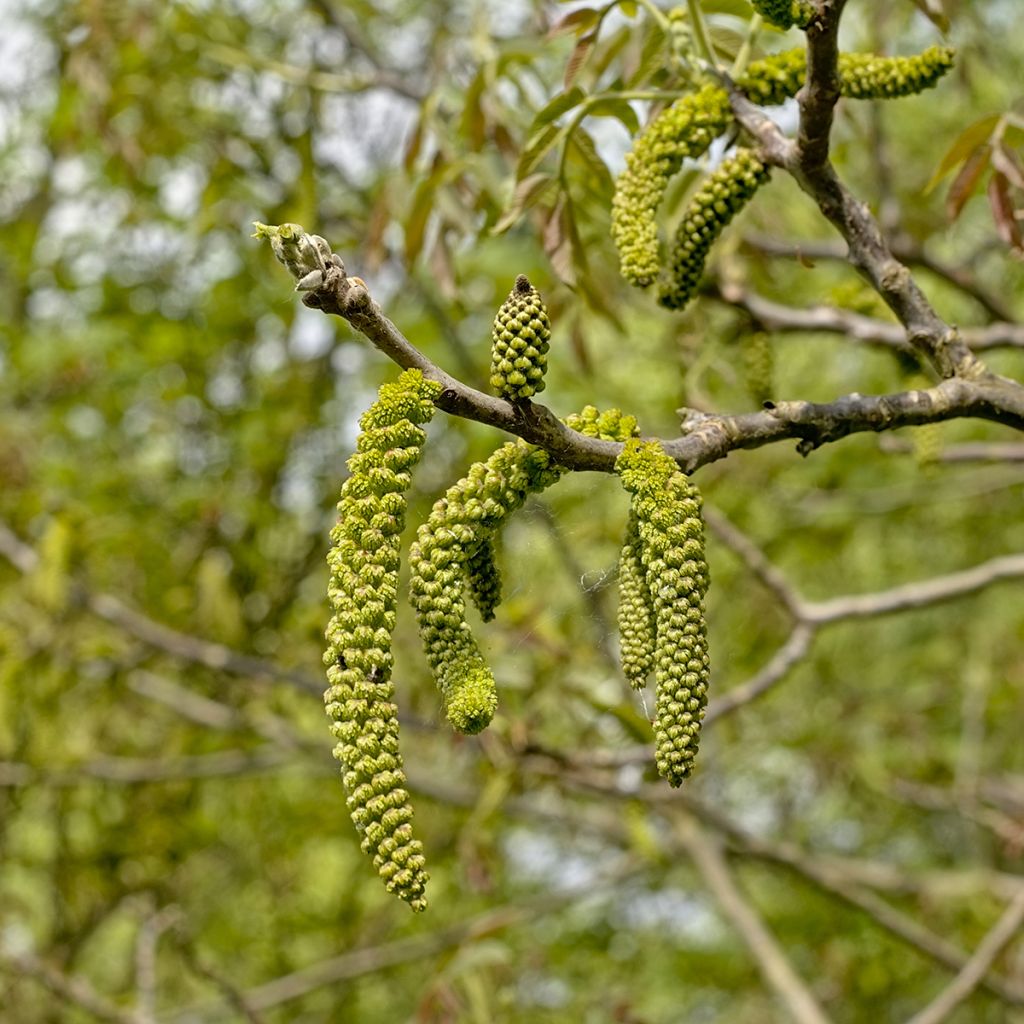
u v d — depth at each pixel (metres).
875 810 7.70
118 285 6.24
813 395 7.88
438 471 5.34
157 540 5.85
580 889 5.58
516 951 6.02
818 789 7.25
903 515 7.70
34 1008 5.89
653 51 2.98
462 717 1.75
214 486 5.81
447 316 5.37
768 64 2.62
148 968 5.12
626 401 6.17
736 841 5.51
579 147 3.04
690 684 1.76
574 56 3.09
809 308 4.63
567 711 4.22
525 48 3.61
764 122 2.54
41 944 6.46
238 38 5.28
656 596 1.80
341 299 1.72
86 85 4.82
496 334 1.79
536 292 1.79
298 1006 7.02
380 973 6.54
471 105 3.57
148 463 6.34
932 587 4.35
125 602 5.83
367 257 3.92
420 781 5.46
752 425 2.08
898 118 6.88
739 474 5.99
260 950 6.85
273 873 6.62
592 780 4.49
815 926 6.98
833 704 7.49
